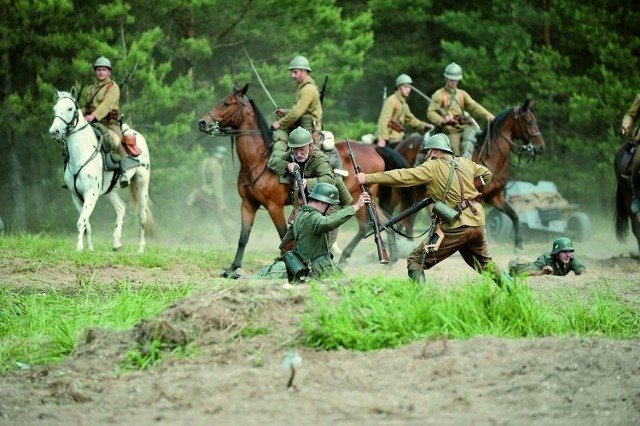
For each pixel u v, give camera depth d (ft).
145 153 89.15
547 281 62.13
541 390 38.29
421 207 52.44
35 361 46.16
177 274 71.82
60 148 120.57
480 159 91.81
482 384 38.75
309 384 38.96
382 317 43.73
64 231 121.29
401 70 160.45
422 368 40.06
